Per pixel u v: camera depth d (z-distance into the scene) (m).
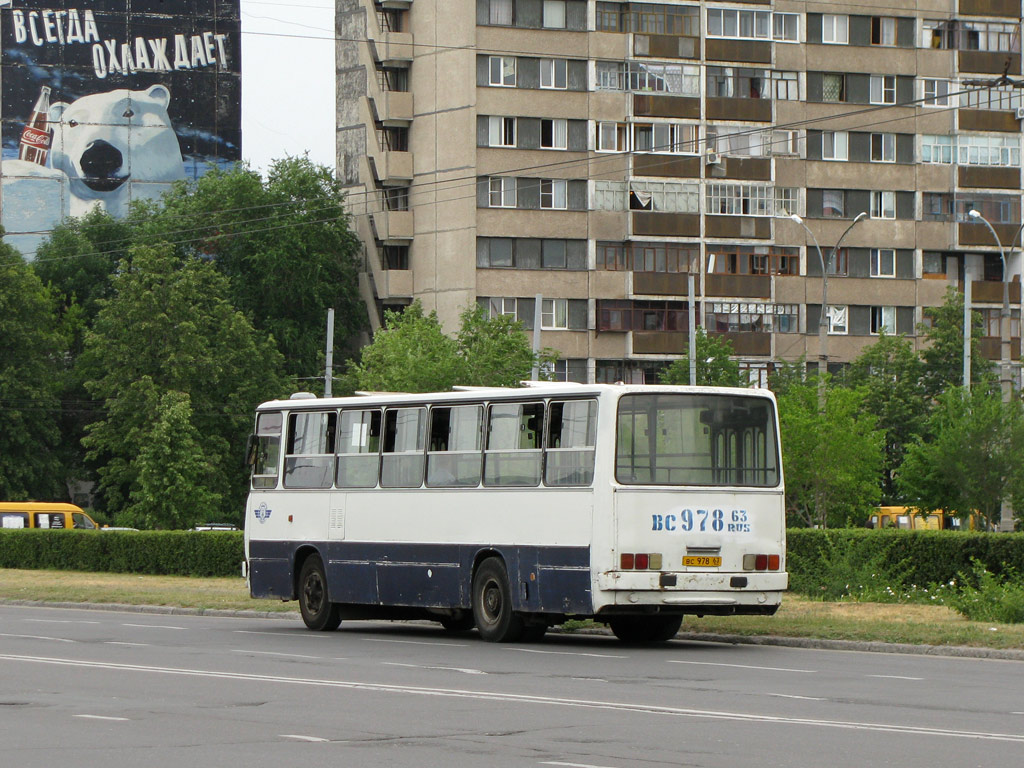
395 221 103.75
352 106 116.31
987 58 108.00
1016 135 108.50
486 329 81.19
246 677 22.92
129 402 91.44
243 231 109.94
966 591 34.47
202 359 93.81
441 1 101.69
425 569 32.78
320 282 109.00
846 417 61.66
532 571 30.28
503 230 101.38
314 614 35.66
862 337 106.19
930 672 24.47
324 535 35.50
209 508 86.44
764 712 18.66
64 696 20.48
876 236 106.62
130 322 94.12
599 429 29.23
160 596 44.78
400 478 33.66
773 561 30.16
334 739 16.41
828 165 105.94
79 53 129.00
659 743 16.02
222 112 131.00
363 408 34.94
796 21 105.50
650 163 102.88
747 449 30.23
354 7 116.06
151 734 16.83
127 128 129.12
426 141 102.81
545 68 101.94
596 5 102.62
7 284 100.75
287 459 36.91
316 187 111.94
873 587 38.47
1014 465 60.84
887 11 106.88
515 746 15.83
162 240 112.31
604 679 22.92
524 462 30.77
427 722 17.73
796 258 105.50
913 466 63.91
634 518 29.09
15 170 127.25
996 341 106.81
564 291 101.94
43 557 64.31
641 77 102.88
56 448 107.81
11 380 99.00
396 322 86.31
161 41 130.50
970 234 107.19
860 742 16.05
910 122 107.12
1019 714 18.61
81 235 119.44
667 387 29.70
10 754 15.41
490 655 27.61
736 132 104.25
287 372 106.81
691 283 76.56
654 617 31.81
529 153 101.69
